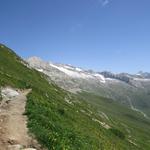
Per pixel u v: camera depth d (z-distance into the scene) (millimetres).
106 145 36750
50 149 20141
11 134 21328
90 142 29891
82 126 39156
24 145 19906
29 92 45000
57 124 25891
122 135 59688
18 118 25094
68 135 24281
